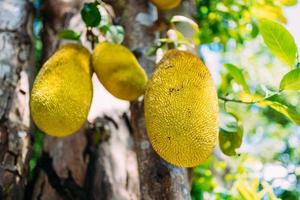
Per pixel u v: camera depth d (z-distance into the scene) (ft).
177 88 5.14
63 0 9.14
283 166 12.13
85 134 7.64
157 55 6.77
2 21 7.74
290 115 5.57
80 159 7.54
